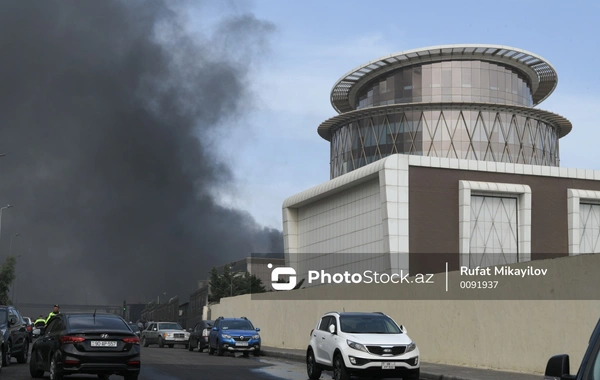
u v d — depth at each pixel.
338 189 63.97
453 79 83.88
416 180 56.12
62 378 17.23
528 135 83.25
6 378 19.34
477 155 80.75
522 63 86.12
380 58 85.19
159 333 49.91
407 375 19.11
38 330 28.58
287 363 29.95
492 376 20.72
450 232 56.41
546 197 59.56
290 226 73.00
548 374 5.38
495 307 23.95
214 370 24.02
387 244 55.12
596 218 61.25
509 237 58.09
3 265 82.75
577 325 20.27
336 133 89.44
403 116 82.62
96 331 17.08
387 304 31.16
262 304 49.00
